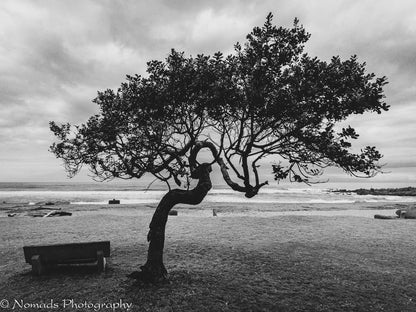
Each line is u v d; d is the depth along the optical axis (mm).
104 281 7309
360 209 36625
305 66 5121
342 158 5496
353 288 7160
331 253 10789
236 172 6270
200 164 7312
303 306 6086
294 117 5281
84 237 14234
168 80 6027
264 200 56906
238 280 7602
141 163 6934
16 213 29797
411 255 10750
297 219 20234
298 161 6027
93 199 55969
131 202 47875
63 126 6961
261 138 5996
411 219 22500
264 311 5820
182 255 10234
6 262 9578
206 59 5734
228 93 5348
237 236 14086
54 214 25609
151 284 6945
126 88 6523
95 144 6934
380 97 4879
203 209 34250
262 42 5285
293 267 8875
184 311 5727
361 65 5039
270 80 5301
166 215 7184
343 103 5059
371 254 10781
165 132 6844
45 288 6879
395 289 7137
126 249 11250
